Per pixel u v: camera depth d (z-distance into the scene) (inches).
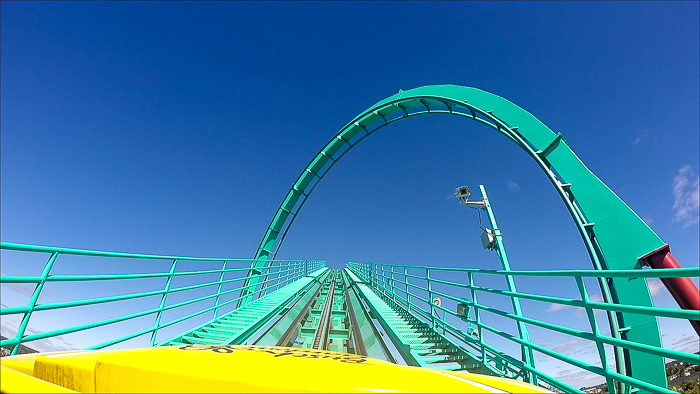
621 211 350.3
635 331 287.7
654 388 121.5
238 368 74.3
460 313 292.2
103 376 77.4
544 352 182.7
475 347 267.6
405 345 326.6
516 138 473.4
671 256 307.1
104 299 218.7
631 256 327.6
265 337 398.0
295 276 864.9
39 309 172.9
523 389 91.0
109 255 223.8
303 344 426.9
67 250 188.2
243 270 502.0
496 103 534.9
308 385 67.7
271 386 67.2
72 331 192.4
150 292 268.7
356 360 89.4
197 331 358.6
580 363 159.9
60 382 83.7
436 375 84.1
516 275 208.1
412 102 749.3
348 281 1077.8
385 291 622.5
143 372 73.8
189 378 70.4
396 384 73.0
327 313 569.3
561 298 171.3
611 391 146.7
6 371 60.4
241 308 478.0
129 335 238.1
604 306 141.4
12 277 156.6
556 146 429.1
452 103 619.8
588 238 356.5
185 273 328.2
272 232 1133.1
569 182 398.0
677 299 277.3
